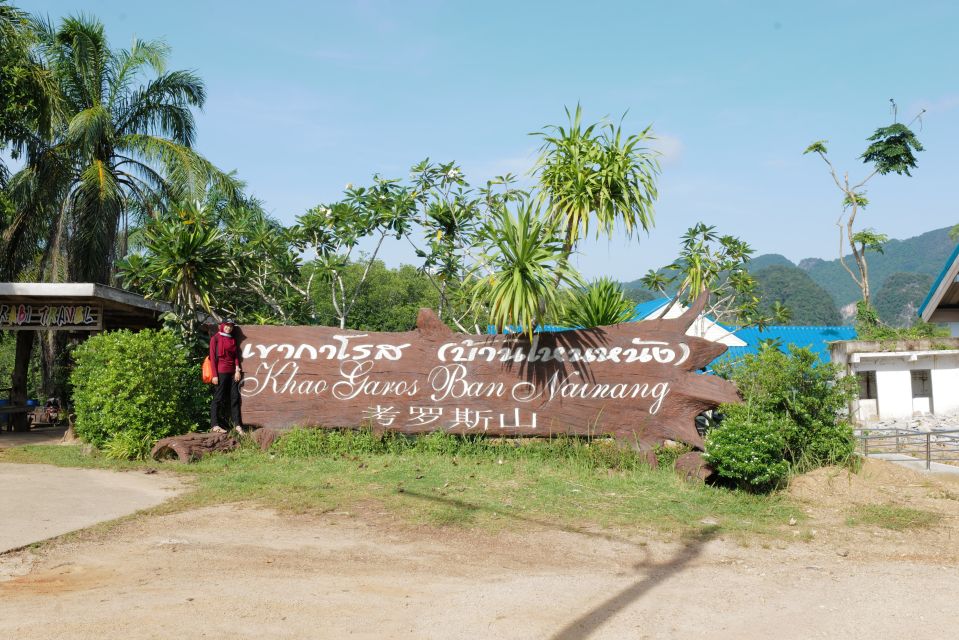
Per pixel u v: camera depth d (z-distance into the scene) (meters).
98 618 4.53
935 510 8.18
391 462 10.27
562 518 7.62
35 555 5.92
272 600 4.98
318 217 14.55
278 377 11.59
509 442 11.17
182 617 4.59
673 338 10.65
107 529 6.78
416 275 43.41
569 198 11.26
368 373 11.41
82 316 13.44
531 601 5.14
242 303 16.22
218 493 8.43
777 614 5.02
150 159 21.33
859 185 33.91
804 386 9.80
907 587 5.65
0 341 17.23
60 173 21.30
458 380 11.16
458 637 4.45
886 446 13.89
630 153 11.38
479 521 7.41
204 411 12.16
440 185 14.41
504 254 10.52
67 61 21.70
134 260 13.19
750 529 7.36
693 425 10.45
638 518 7.66
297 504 7.95
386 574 5.71
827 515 7.98
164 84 22.44
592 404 10.77
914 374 21.14
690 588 5.56
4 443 13.43
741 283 17.83
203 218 13.80
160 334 11.68
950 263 24.39
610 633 4.59
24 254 22.78
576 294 11.98
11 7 18.42
